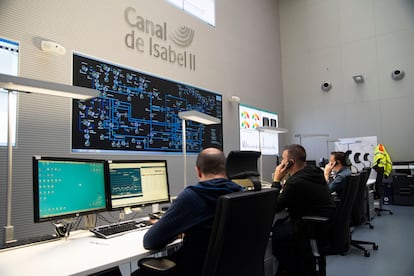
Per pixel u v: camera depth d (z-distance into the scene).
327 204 2.24
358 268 2.88
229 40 5.29
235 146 5.18
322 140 6.72
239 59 5.53
